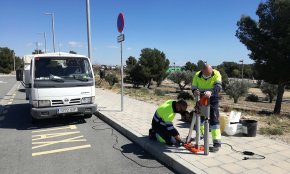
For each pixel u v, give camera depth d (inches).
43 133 312.3
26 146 263.7
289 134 274.8
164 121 242.4
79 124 356.2
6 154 241.3
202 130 254.2
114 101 531.2
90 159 227.1
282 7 711.1
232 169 187.0
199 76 234.4
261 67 765.9
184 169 192.9
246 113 445.4
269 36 766.5
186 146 231.1
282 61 712.4
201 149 224.7
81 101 343.3
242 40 805.2
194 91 225.8
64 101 332.2
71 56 352.2
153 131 255.3
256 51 762.2
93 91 352.5
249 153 214.8
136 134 279.0
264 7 757.3
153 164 215.3
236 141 248.8
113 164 215.9
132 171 202.1
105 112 402.3
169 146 238.7
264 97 1376.7
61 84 329.4
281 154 215.3
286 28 703.7
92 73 355.6
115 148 255.0
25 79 419.2
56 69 338.6
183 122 328.8
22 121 376.5
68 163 219.0
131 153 240.7
